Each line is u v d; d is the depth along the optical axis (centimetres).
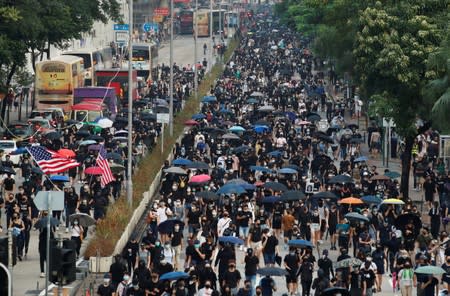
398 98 15162
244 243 11531
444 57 13962
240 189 12256
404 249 10388
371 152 19050
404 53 15012
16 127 18138
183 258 11331
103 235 11412
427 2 15388
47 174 12688
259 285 9319
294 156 15625
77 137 17162
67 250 6938
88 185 13375
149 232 10481
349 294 8612
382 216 11912
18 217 11300
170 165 15738
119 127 18738
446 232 12075
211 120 19975
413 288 10412
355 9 17000
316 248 11988
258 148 16650
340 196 13212
